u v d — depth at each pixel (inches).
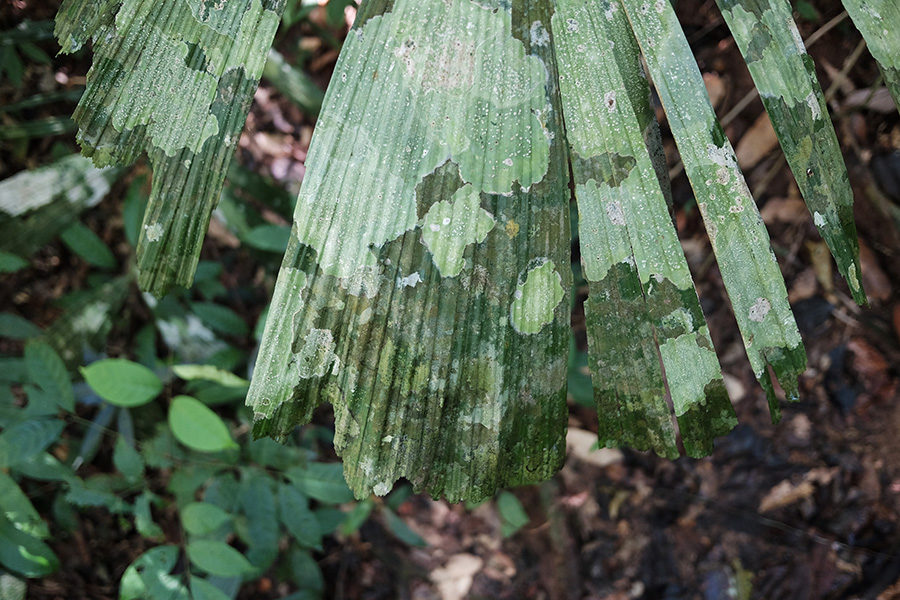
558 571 49.4
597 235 24.9
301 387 23.7
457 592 50.5
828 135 26.1
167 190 24.4
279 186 55.1
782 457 49.0
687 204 54.5
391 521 46.7
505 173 24.6
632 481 51.0
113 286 48.6
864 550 44.9
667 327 25.0
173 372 48.2
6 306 52.6
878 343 49.0
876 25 26.0
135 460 40.4
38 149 54.4
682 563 48.1
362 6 24.8
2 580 40.9
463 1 24.9
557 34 25.1
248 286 57.7
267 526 41.0
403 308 24.2
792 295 51.7
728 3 25.7
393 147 24.3
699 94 25.2
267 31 24.7
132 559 49.5
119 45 24.2
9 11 50.1
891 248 48.7
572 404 53.4
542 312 24.8
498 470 24.9
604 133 25.0
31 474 39.4
